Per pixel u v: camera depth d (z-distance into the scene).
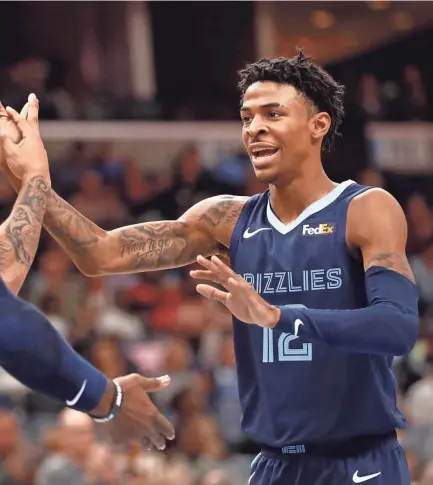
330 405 6.62
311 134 6.82
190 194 22.56
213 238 7.32
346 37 26.70
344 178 23.86
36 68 24.17
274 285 6.80
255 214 7.12
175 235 7.33
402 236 6.58
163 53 25.73
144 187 22.47
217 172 22.92
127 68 25.45
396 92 26.25
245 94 6.86
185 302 19.22
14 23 24.33
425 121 26.14
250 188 22.81
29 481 12.66
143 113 23.94
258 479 6.91
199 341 18.22
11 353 5.24
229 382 16.00
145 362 16.12
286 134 6.68
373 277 6.37
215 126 23.72
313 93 6.79
